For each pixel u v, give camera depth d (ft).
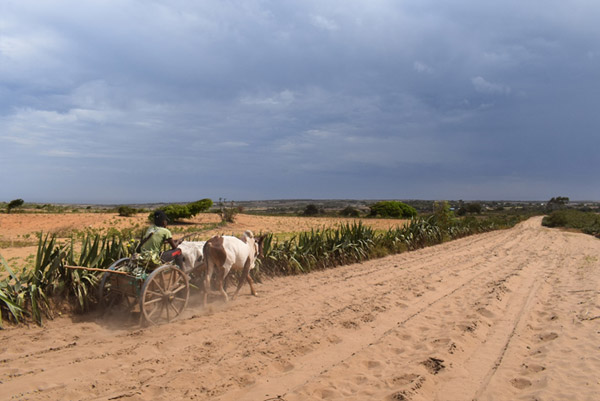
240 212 145.38
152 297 22.06
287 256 39.40
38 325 21.18
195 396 14.15
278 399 13.99
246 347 19.03
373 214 174.50
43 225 102.58
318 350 19.07
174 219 120.78
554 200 415.23
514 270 43.09
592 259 51.85
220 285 26.48
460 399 14.60
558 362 17.76
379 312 25.76
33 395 13.73
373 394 14.67
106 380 15.14
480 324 23.27
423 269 42.93
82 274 24.11
